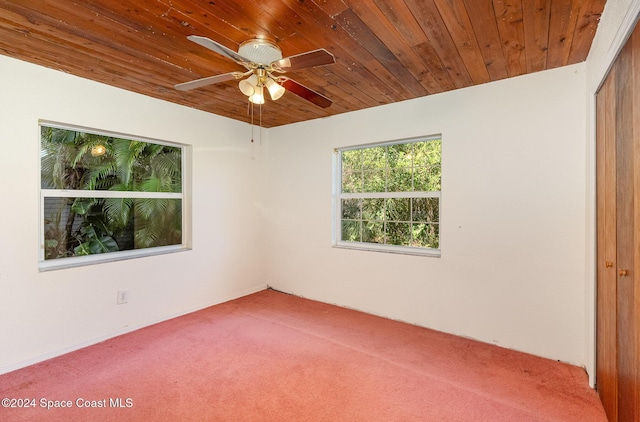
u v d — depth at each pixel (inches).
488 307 105.2
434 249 120.1
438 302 115.3
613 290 65.7
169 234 131.6
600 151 75.4
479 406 73.5
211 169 141.0
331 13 64.7
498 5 62.1
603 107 72.2
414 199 125.6
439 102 113.2
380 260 129.5
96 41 77.6
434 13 64.8
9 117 87.7
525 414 70.8
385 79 100.0
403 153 128.3
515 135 99.1
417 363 92.6
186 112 130.4
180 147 134.5
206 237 139.8
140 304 117.4
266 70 77.3
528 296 98.2
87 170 108.1
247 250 159.2
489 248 104.5
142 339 108.0
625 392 58.8
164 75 98.7
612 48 60.3
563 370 88.8
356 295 136.9
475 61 87.3
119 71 95.7
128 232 119.2
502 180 101.7
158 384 81.7
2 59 86.2
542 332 96.2
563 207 92.2
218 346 103.0
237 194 153.4
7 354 87.4
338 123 140.5
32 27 71.2
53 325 96.0
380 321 124.6
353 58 84.9
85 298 103.0
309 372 87.7
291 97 117.4
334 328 117.7
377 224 135.5
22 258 90.5
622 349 60.3
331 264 144.6
